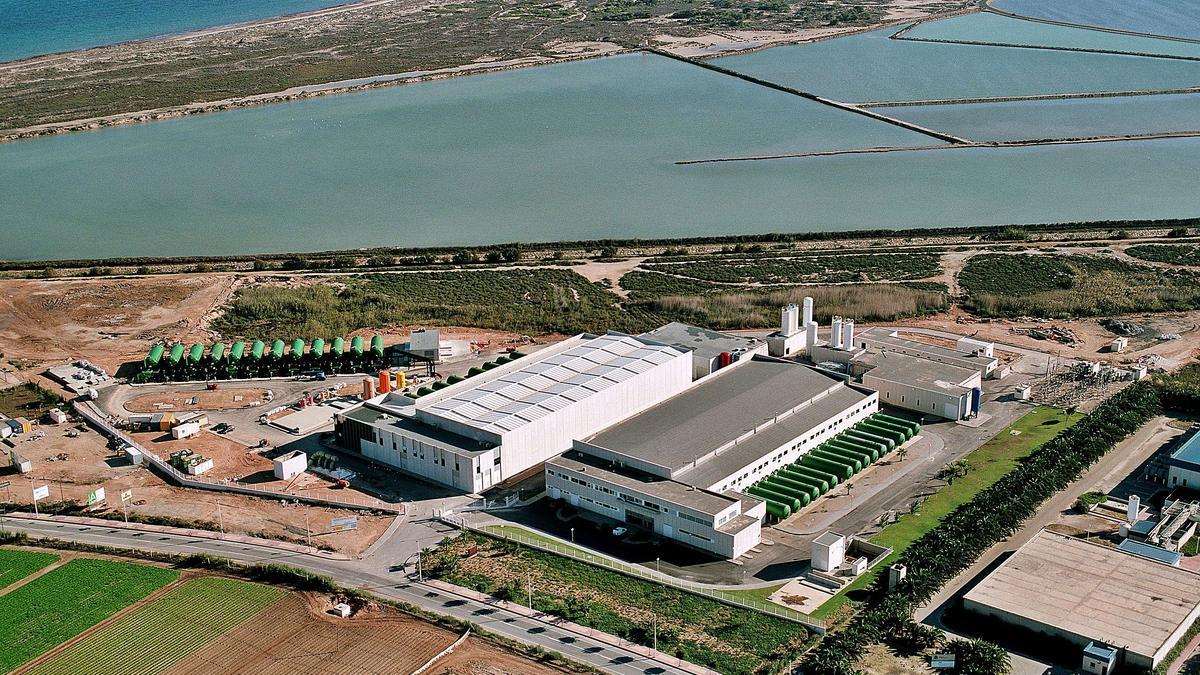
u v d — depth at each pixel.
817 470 149.88
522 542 133.75
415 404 161.75
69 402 180.62
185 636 117.00
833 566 126.00
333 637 116.12
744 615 118.00
